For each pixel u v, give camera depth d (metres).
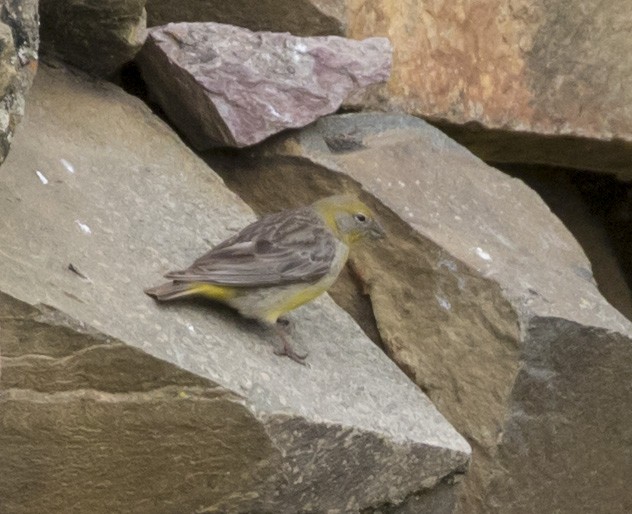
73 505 8.86
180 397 8.83
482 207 12.26
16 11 8.97
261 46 12.21
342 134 12.54
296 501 9.41
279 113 12.04
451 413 11.38
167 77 12.06
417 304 11.59
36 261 9.09
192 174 11.44
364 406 9.88
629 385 11.52
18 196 9.77
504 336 11.16
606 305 11.58
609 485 11.80
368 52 12.48
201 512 9.16
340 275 11.90
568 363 11.26
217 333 9.56
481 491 11.27
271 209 12.21
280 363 9.77
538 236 12.23
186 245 10.43
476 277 11.32
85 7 11.16
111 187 10.66
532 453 11.38
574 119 14.06
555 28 13.91
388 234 11.73
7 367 8.41
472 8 13.58
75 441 8.70
